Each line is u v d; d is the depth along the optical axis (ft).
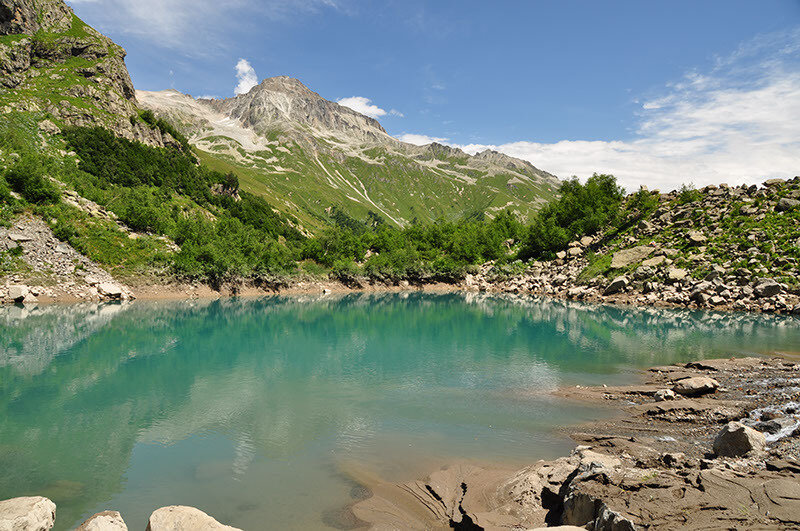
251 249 306.55
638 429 59.98
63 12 507.71
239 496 44.60
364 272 342.03
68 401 74.74
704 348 116.78
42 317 152.66
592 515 31.35
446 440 58.65
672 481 32.63
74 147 360.89
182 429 63.00
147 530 31.94
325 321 177.47
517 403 73.97
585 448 48.11
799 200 240.12
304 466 51.47
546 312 205.87
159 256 244.01
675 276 228.43
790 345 120.06
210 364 102.89
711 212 269.85
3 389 80.38
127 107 478.59
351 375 93.25
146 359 106.63
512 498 40.83
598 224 336.90
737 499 29.30
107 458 53.36
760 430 54.54
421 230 476.95
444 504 42.55
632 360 105.29
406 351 118.93
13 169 228.43
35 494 44.83
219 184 534.78
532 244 369.50
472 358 109.19
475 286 351.05
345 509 42.19
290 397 77.92
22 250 195.21
